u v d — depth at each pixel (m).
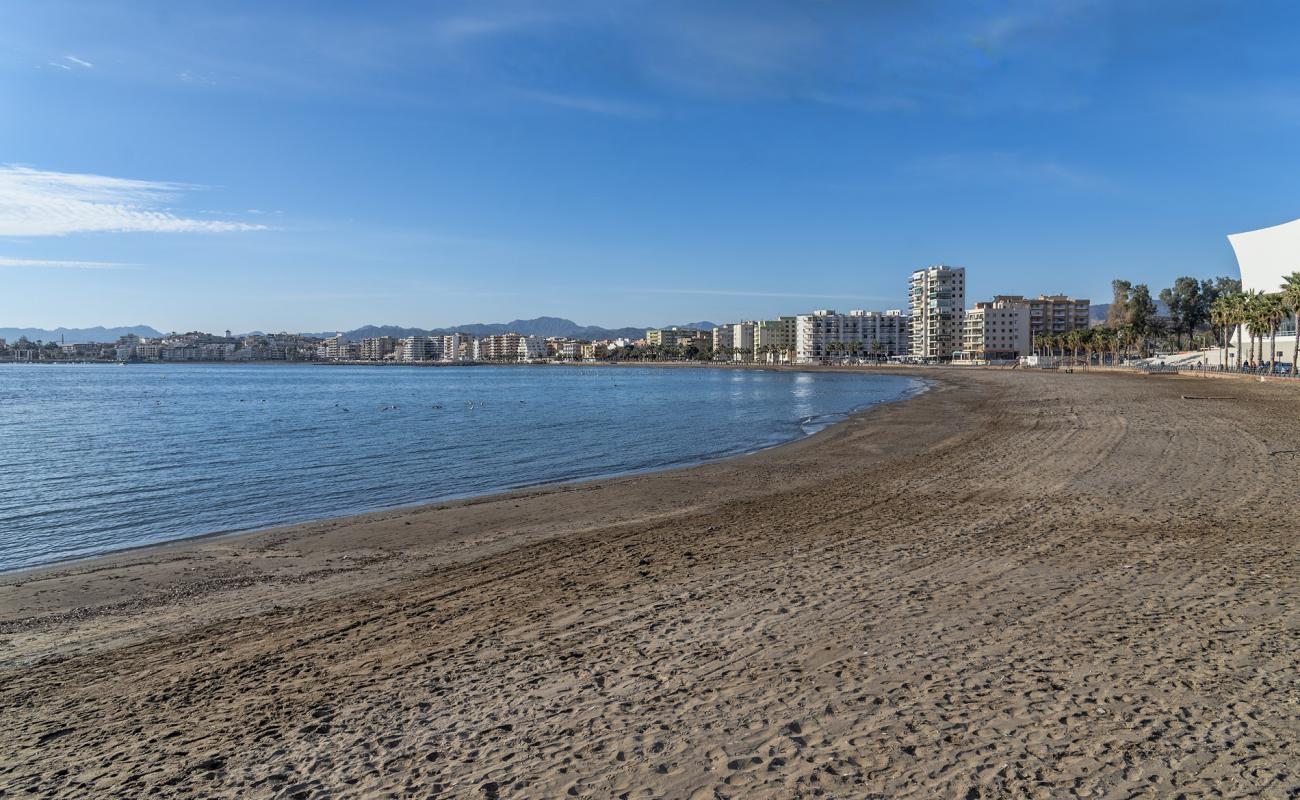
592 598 10.23
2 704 7.73
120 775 5.91
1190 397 50.41
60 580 13.55
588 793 5.21
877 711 6.20
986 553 11.62
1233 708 5.94
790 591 9.93
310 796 5.39
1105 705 6.09
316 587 12.39
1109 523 13.62
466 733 6.26
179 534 18.78
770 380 142.00
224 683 7.89
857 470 23.97
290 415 59.06
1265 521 13.30
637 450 34.72
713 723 6.15
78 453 35.25
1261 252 98.62
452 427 47.47
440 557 14.25
